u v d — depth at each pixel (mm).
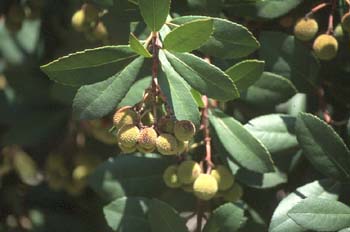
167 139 721
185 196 870
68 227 1153
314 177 875
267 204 884
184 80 725
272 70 850
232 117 840
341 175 791
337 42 835
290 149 832
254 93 840
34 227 1167
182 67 725
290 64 849
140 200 854
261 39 845
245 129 798
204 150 839
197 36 719
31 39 1224
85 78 730
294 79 854
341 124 861
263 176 830
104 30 864
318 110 904
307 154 791
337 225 765
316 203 765
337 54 877
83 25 870
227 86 716
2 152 1173
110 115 919
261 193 884
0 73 1202
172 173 807
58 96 976
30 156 1168
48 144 1151
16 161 1190
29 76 1130
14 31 1014
